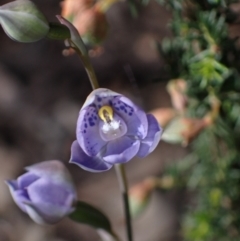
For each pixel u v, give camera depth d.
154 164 0.65
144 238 0.64
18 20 0.34
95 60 0.71
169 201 0.65
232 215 0.41
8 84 0.75
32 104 0.74
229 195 0.41
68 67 0.74
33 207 0.35
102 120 0.34
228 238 0.42
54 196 0.35
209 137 0.41
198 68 0.38
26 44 0.77
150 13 0.69
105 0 0.37
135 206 0.42
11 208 0.69
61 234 0.68
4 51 0.77
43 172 0.35
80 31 0.37
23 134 0.73
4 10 0.34
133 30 0.70
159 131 0.33
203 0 0.37
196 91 0.39
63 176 0.36
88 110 0.34
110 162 0.34
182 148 0.65
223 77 0.38
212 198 0.41
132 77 0.69
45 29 0.34
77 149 0.34
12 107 0.74
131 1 0.38
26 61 0.76
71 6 0.37
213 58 0.38
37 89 0.74
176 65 0.39
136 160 0.66
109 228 0.38
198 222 0.42
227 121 0.40
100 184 0.68
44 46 0.76
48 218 0.35
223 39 0.38
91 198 0.67
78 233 0.68
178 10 0.37
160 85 0.68
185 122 0.38
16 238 0.68
